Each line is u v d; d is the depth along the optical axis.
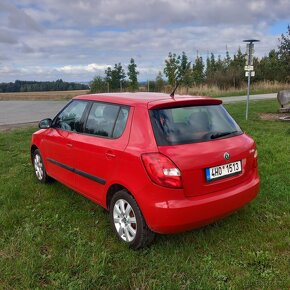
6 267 3.79
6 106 27.12
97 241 4.39
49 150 6.02
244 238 4.39
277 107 18.77
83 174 5.00
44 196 5.94
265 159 7.86
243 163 4.37
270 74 41.41
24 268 3.74
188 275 3.68
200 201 3.90
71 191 6.12
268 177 6.55
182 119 4.22
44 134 6.19
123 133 4.32
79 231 4.66
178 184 3.78
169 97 4.57
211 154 4.03
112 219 4.48
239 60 45.59
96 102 5.08
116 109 4.62
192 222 3.88
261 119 14.47
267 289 3.42
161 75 39.00
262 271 3.71
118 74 40.69
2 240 4.43
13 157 8.67
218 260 3.95
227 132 4.45
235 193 4.18
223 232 4.53
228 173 4.18
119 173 4.23
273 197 5.63
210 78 41.19
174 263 3.87
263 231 4.56
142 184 3.91
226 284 3.51
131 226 4.21
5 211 5.28
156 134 3.98
